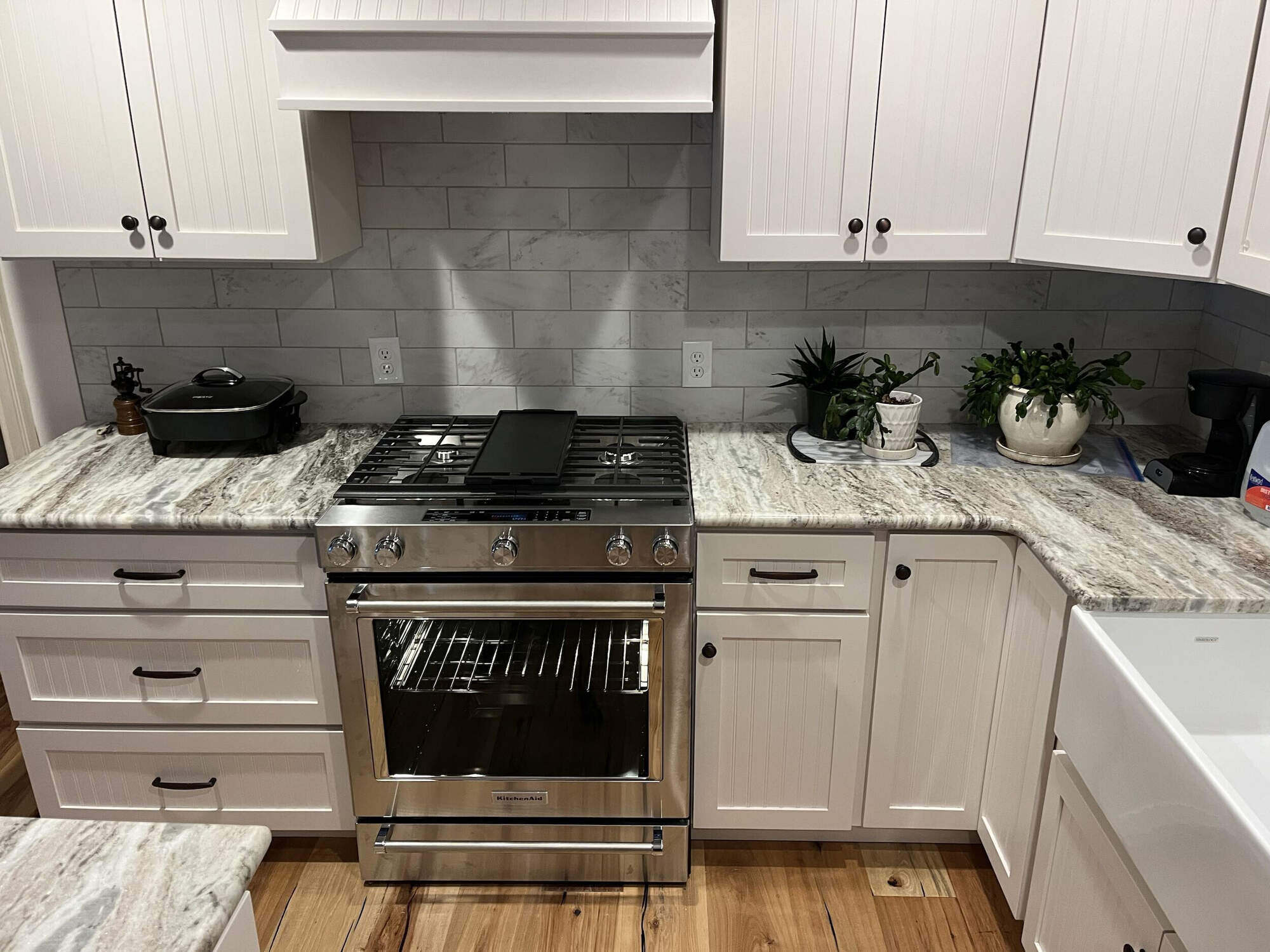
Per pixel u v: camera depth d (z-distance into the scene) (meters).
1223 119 1.82
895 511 2.10
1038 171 2.10
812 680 2.25
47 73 2.10
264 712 2.29
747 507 2.12
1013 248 2.19
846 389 2.47
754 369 2.64
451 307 2.60
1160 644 1.75
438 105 1.95
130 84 2.11
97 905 0.99
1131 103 1.94
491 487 2.15
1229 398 2.11
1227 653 1.76
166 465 2.38
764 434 2.60
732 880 2.39
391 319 2.61
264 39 2.08
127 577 2.16
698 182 2.47
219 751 2.34
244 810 2.41
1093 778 1.66
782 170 2.15
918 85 2.08
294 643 2.22
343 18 1.90
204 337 2.63
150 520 2.09
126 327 2.62
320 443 2.54
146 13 2.06
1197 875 1.32
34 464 2.38
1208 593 1.72
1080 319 2.57
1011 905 2.12
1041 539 1.95
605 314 2.60
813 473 2.31
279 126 2.13
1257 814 1.54
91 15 2.06
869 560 2.12
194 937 0.95
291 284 2.58
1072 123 2.03
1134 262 2.01
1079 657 1.72
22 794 2.63
